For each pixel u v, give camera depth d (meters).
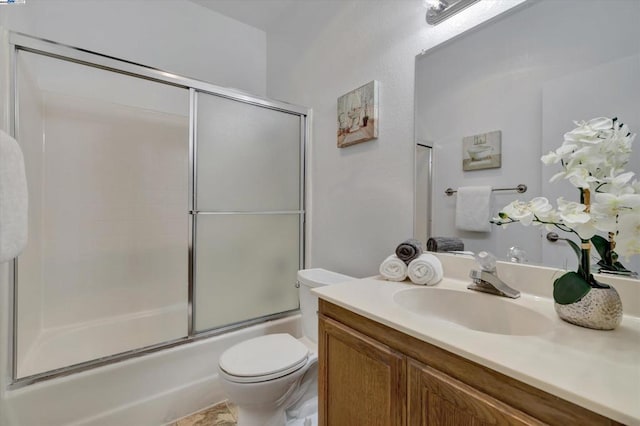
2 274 1.24
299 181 2.16
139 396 1.49
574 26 0.93
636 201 0.64
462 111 1.23
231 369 1.25
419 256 1.23
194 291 1.74
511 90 1.08
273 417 1.36
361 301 0.96
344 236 1.84
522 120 1.05
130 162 2.26
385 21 1.57
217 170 1.81
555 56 0.97
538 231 1.01
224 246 1.85
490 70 1.14
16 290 1.33
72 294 2.05
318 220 2.07
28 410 1.24
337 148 1.89
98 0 2.01
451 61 1.27
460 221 1.23
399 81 1.49
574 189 0.92
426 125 1.37
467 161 1.21
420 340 0.74
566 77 0.94
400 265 1.22
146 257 2.35
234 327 1.85
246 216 1.93
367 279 1.26
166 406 1.55
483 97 1.16
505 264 1.07
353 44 1.77
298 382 1.41
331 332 1.02
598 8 0.88
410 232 1.44
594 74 0.88
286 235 2.10
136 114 2.26
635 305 0.81
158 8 2.24
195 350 1.66
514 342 0.66
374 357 0.86
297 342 1.49
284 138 2.09
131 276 2.29
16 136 1.32
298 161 2.16
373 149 1.64
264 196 2.00
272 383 1.24
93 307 2.13
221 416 1.59
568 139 0.77
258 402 1.26
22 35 1.28
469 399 0.63
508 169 1.09
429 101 1.36
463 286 1.12
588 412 0.48
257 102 1.95
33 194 1.73
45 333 1.91
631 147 0.80
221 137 1.83
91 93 2.06
